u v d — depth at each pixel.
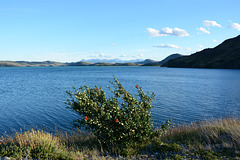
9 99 27.11
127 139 6.72
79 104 6.73
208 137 6.74
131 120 6.82
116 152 6.28
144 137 7.00
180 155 5.58
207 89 37.53
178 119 16.27
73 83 51.97
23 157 5.00
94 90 7.36
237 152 5.26
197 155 5.41
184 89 37.44
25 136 6.43
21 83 53.72
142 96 7.57
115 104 6.95
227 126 7.79
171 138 7.71
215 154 5.35
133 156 5.84
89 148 6.86
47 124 15.02
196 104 22.70
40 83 53.09
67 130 13.02
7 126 14.59
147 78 70.00
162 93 31.89
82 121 6.89
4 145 6.52
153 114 17.95
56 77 80.38
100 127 6.46
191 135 7.52
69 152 6.05
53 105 22.52
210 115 17.59
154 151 6.11
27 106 22.16
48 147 5.62
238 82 52.88
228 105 22.30
